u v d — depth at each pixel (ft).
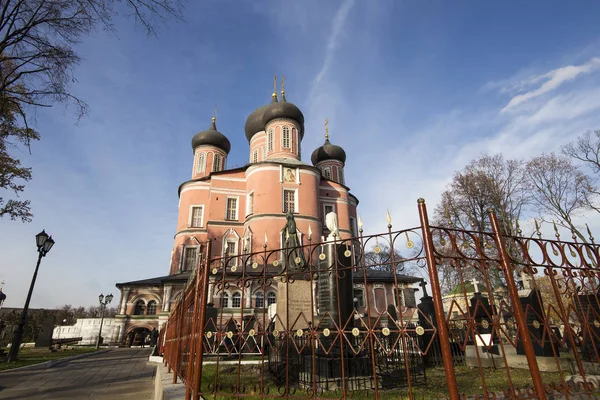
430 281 12.53
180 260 118.01
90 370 40.52
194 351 17.48
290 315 35.19
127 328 100.94
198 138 147.33
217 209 122.83
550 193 100.27
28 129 47.11
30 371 39.40
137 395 26.50
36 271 50.08
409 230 13.80
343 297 26.43
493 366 30.66
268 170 116.37
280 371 24.21
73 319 181.68
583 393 14.93
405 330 12.96
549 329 14.80
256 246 106.63
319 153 163.63
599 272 18.02
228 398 18.98
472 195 106.42
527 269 16.16
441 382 24.48
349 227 133.80
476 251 14.35
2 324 87.04
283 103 134.31
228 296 87.86
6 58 41.42
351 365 22.08
